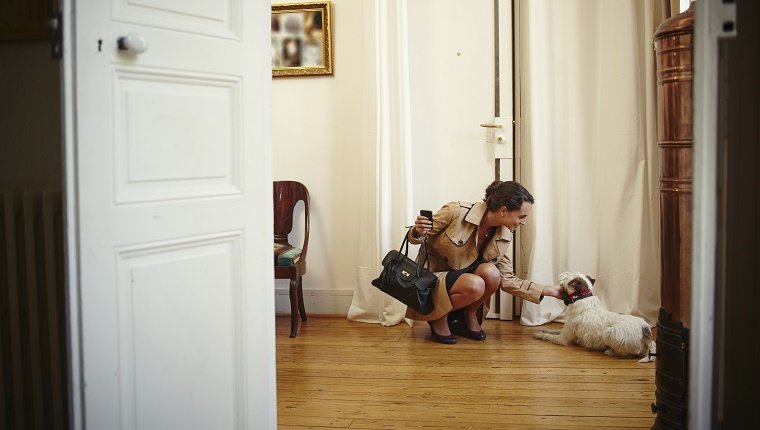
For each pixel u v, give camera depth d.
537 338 3.98
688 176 2.24
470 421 2.79
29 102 2.47
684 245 2.26
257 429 2.29
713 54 1.60
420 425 2.76
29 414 2.44
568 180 4.25
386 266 3.83
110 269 1.91
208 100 2.13
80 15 1.82
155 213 1.99
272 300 2.34
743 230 1.93
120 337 1.94
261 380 2.30
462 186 4.43
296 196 4.55
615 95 4.14
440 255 4.00
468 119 4.39
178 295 2.08
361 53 4.52
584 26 4.20
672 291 2.32
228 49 2.15
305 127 4.62
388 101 4.34
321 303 4.68
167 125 2.03
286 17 4.54
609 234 4.20
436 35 4.40
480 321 4.07
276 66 4.57
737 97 1.92
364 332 4.22
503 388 3.17
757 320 1.93
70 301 1.85
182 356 2.10
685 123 2.23
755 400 1.94
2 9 2.38
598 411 2.87
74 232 1.85
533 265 4.23
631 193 4.16
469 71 4.37
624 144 4.14
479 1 4.33
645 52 4.13
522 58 4.34
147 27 1.96
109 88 1.89
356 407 2.97
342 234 4.63
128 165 1.94
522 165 4.41
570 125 4.23
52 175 2.49
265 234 2.29
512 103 4.32
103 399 1.91
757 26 1.90
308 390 3.20
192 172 2.09
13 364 2.35
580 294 3.79
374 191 4.37
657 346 2.42
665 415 2.38
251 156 2.24
